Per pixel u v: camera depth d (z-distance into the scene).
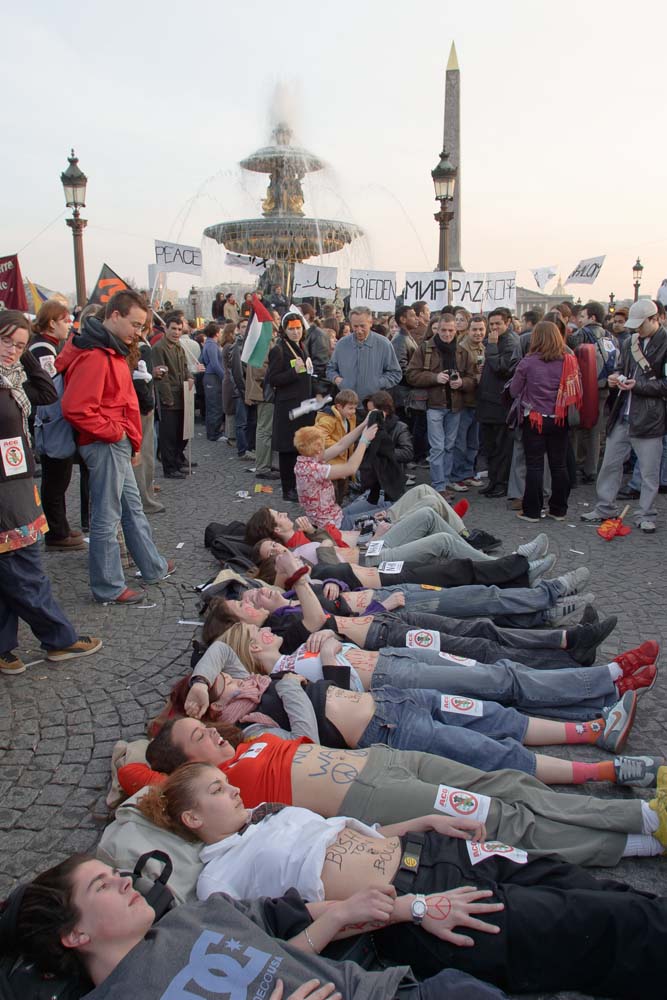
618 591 5.55
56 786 3.45
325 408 8.38
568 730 3.51
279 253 19.88
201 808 2.62
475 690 3.72
